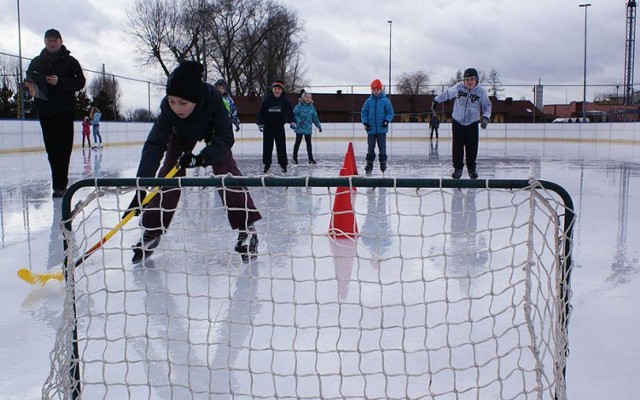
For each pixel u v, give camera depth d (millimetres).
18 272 3016
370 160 9602
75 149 19031
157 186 1851
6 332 2459
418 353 2170
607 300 2779
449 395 1869
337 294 2834
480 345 2240
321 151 17953
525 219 4836
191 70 3191
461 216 5039
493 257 3514
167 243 3994
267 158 9602
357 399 1846
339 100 42031
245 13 44344
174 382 1998
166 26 41938
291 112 9578
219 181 1827
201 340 2336
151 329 2447
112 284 3051
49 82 5996
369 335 2334
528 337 2303
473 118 7684
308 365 2092
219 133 3438
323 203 5777
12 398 1911
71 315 1863
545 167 10719
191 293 2887
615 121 25234
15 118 15805
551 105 29391
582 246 3895
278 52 47125
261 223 4688
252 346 2262
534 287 2916
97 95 21891
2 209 5637
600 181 7996
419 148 19438
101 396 1911
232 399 1865
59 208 5660
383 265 3338
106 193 1870
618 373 2035
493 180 1757
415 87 46656
